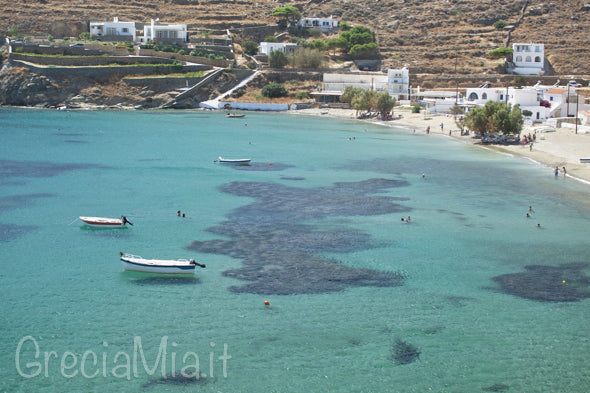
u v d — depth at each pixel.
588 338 42.50
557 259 57.66
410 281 51.78
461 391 36.28
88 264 54.56
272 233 64.25
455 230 66.38
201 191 82.50
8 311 44.84
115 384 36.59
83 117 167.50
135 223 67.12
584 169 100.69
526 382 37.19
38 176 89.25
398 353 40.22
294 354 39.91
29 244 59.28
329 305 46.84
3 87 187.00
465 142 135.00
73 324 43.22
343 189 85.50
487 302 47.84
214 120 170.00
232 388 36.34
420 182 90.94
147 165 100.25
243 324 43.62
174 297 47.81
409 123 170.75
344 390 36.22
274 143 129.75
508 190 85.88
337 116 189.50
